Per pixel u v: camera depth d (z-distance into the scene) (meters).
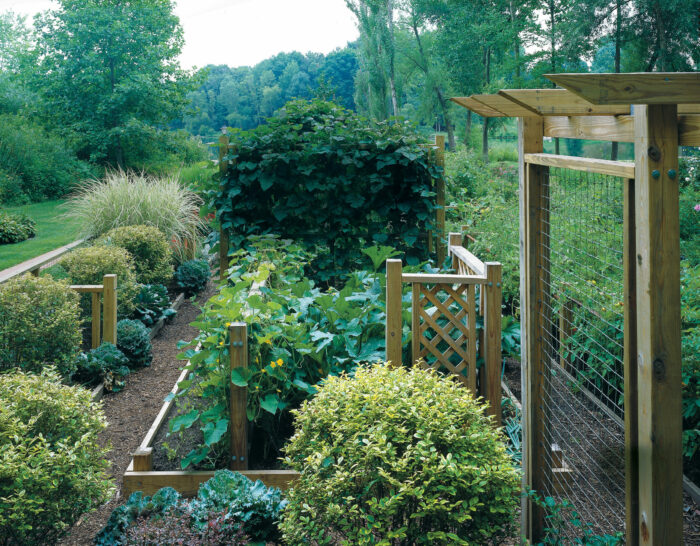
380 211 6.67
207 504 2.89
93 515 3.32
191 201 10.47
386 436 2.18
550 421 2.75
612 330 4.03
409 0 33.19
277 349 3.78
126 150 26.59
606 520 2.94
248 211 6.89
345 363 4.03
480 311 4.00
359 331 4.08
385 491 2.31
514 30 27.45
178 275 8.84
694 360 3.43
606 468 3.37
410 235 6.68
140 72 26.56
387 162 6.41
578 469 3.39
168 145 26.66
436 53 32.41
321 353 4.00
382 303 4.27
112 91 26.27
